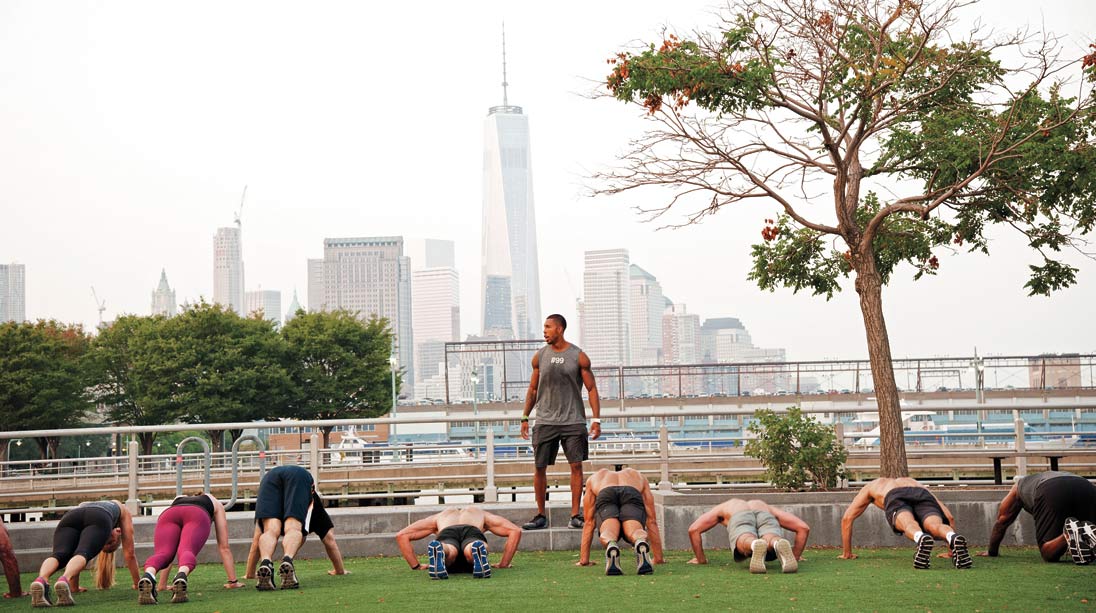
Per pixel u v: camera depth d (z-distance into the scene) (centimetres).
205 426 1187
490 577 871
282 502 878
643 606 704
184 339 4762
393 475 1995
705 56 1192
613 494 910
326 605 738
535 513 1118
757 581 816
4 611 758
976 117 1230
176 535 816
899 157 1291
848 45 1252
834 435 1162
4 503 2198
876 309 1217
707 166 1284
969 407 1376
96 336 5197
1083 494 891
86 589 873
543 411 1077
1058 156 1168
